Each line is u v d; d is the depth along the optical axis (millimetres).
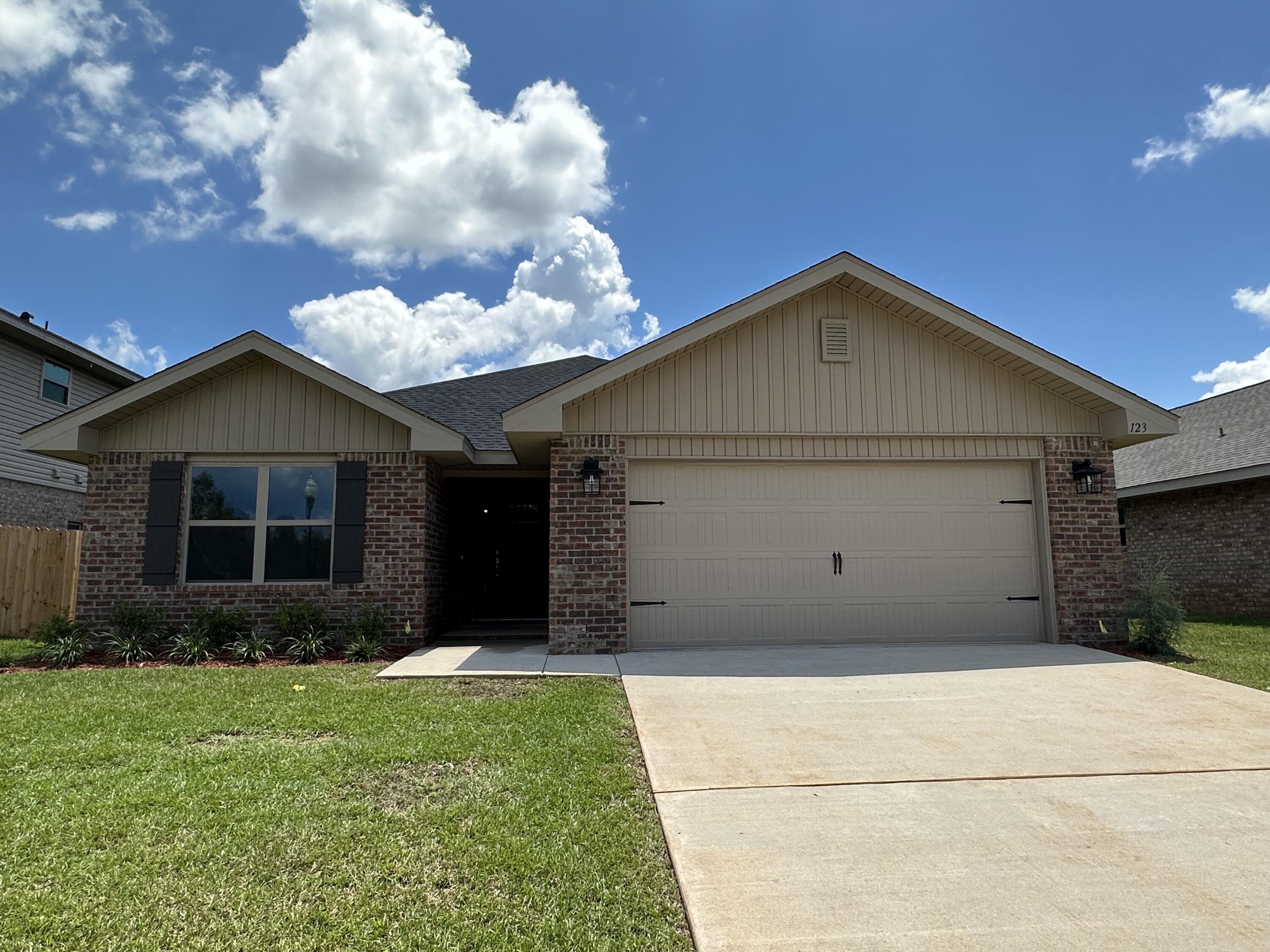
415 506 9492
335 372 9180
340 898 2891
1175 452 16422
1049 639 9055
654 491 8992
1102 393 8820
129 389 9016
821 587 9016
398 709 5766
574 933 2695
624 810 3791
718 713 5758
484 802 3852
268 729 5207
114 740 4891
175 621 9188
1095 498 9219
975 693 6398
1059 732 5254
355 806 3766
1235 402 17000
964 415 9164
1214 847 3445
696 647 8836
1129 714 5754
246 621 9195
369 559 9367
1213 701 6152
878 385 9133
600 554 8672
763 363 9055
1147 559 16328
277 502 9586
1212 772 4449
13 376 15406
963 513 9258
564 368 14812
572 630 8562
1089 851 3408
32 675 7375
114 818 3580
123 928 2656
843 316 9203
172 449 9453
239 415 9523
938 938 2684
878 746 4930
